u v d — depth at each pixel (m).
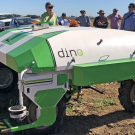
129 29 7.16
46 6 6.05
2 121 3.32
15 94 5.43
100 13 8.38
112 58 3.62
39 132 3.41
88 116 4.25
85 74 3.24
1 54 3.71
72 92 3.88
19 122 3.29
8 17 17.95
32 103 3.29
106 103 4.90
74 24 4.76
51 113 3.25
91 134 3.60
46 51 3.18
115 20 8.75
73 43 3.42
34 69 3.03
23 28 4.95
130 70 3.64
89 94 5.57
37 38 3.44
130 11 7.09
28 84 3.04
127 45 3.86
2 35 4.77
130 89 4.23
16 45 3.65
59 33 3.55
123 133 3.63
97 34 3.80
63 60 3.21
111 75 3.47
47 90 3.16
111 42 3.75
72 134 3.58
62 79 3.23
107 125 3.91
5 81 5.45
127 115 4.32
